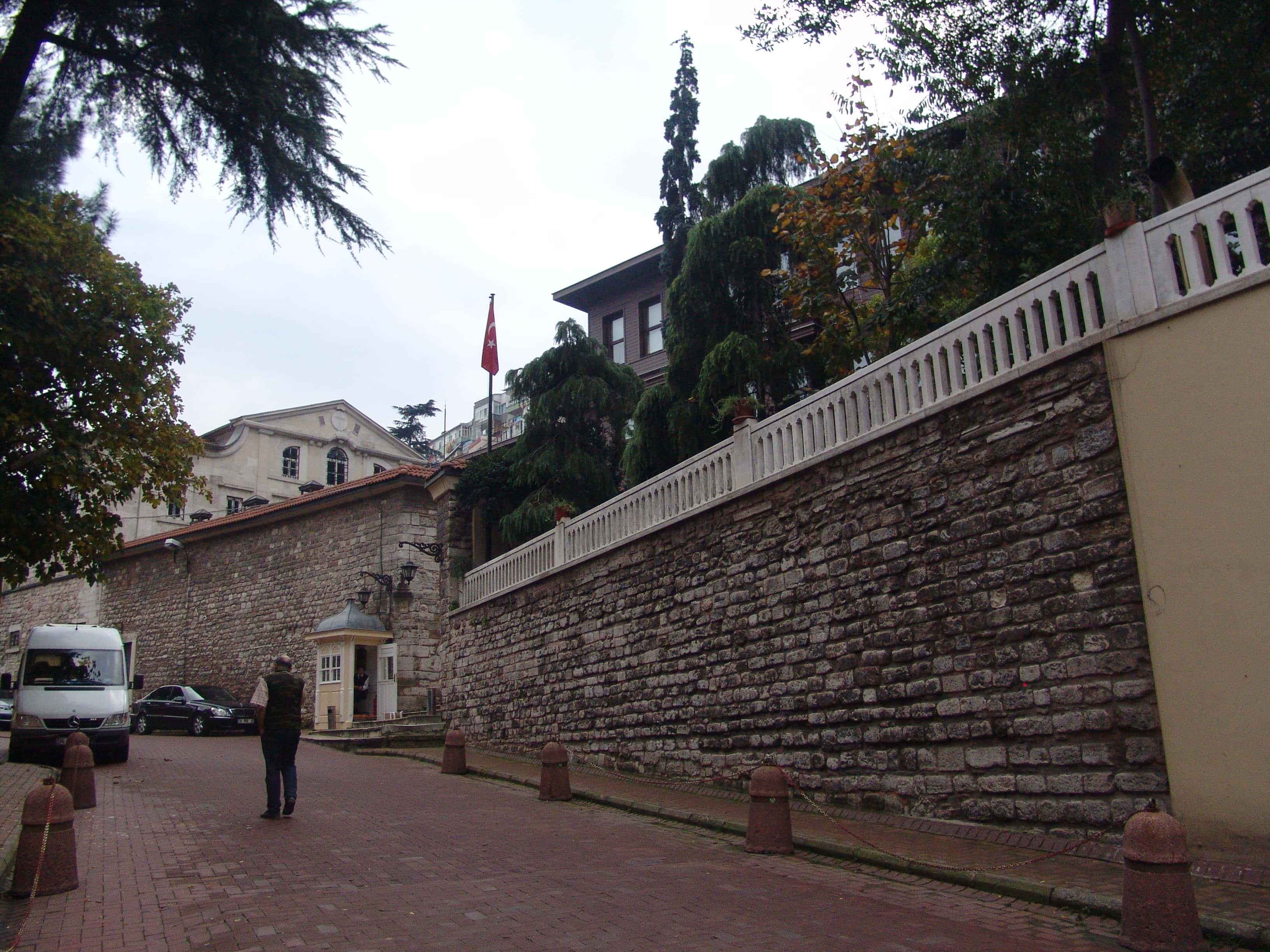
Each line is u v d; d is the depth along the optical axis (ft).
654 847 30.45
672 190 86.48
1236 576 23.13
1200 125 40.73
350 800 41.60
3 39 30.35
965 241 43.75
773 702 38.75
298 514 95.25
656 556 48.24
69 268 33.58
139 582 111.55
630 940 19.49
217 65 30.91
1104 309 27.30
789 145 69.31
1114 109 38.73
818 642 36.65
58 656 58.44
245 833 32.73
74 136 32.40
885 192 52.49
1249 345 23.54
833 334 52.54
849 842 28.50
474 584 72.79
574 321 78.74
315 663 88.84
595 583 53.98
